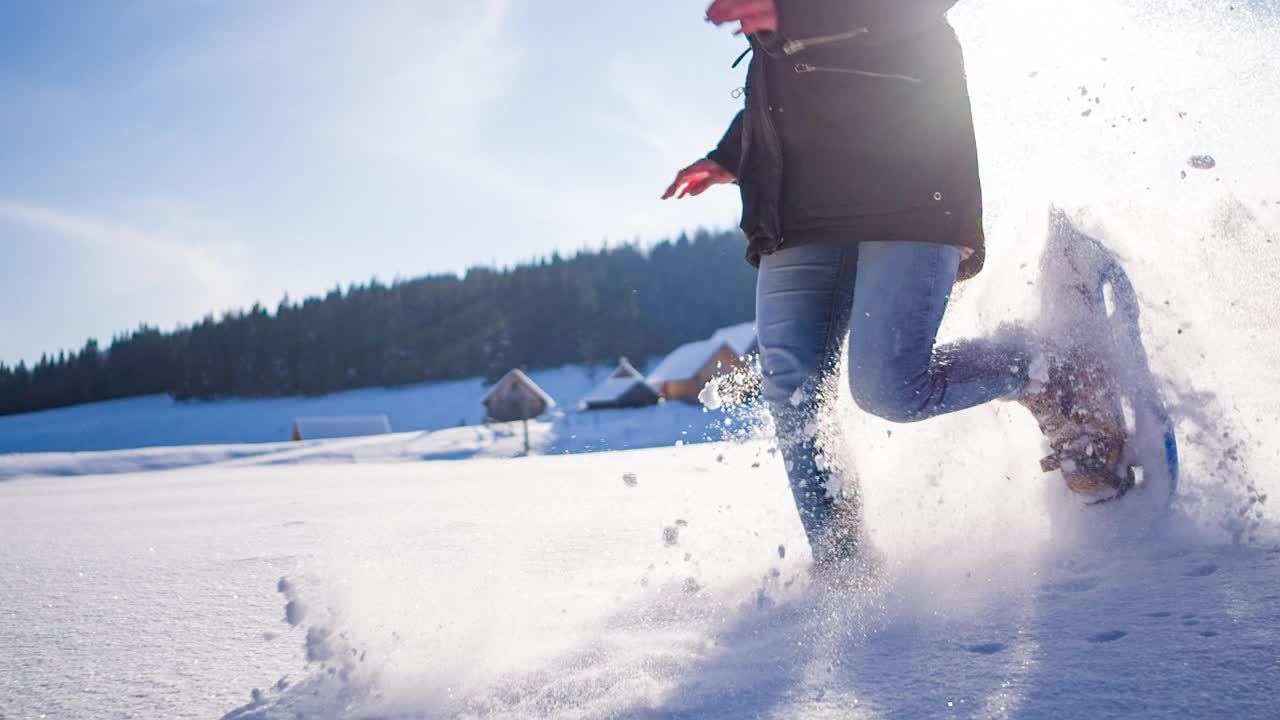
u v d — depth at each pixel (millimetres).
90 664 1466
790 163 1815
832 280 1824
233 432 112438
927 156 1734
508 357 128625
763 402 1857
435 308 135250
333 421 53969
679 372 61094
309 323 135250
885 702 983
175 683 1325
